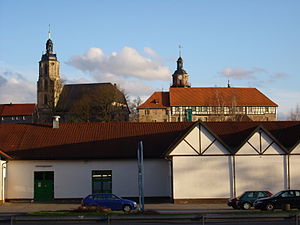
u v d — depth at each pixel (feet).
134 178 143.02
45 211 106.63
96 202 111.45
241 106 432.25
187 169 131.85
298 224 78.69
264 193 114.11
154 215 84.02
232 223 80.53
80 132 154.81
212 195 131.34
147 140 150.10
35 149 146.10
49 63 463.83
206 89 446.60
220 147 132.46
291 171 133.28
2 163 138.21
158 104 442.09
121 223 81.25
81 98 373.20
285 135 149.89
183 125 158.40
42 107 456.04
